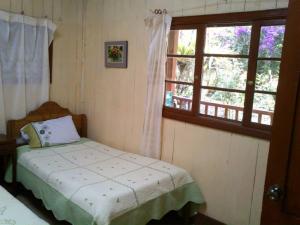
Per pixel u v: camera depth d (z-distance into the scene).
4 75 3.25
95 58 3.72
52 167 2.64
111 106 3.59
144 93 3.18
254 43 2.31
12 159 2.92
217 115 2.64
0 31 3.14
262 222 1.28
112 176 2.45
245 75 2.42
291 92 1.16
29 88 3.48
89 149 3.27
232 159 2.50
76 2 3.82
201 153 2.71
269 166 1.24
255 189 2.38
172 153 2.95
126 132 3.43
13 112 3.37
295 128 1.16
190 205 2.70
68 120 3.62
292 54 1.14
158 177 2.45
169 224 2.66
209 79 2.66
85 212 2.03
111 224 1.95
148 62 2.98
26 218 1.60
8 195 1.88
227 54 2.50
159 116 2.95
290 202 1.19
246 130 2.36
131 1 3.21
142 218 2.21
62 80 3.83
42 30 3.48
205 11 2.58
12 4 3.27
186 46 2.79
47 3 3.55
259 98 2.34
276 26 2.20
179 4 2.77
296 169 1.16
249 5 2.30
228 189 2.54
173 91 2.95
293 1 1.13
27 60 3.41
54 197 2.36
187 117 2.76
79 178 2.38
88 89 3.89
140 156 3.04
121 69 3.41
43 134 3.28
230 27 2.48
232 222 2.54
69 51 3.84
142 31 3.12
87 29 3.78
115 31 3.42
